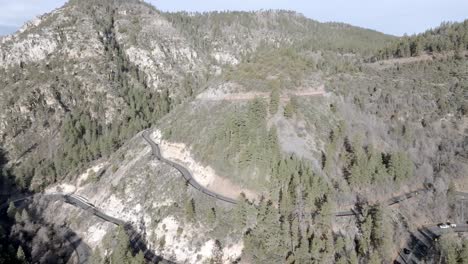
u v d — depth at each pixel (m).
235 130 103.12
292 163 93.69
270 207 83.88
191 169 109.00
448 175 105.44
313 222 82.12
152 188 107.62
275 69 136.88
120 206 111.00
